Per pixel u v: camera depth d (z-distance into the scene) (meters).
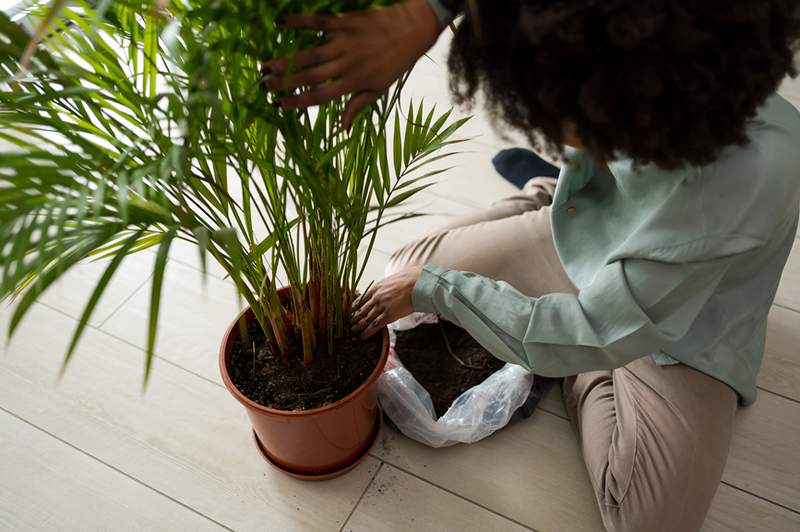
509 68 0.61
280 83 0.58
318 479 1.12
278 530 1.08
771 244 0.92
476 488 1.11
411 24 0.58
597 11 0.55
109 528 1.08
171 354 1.29
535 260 1.21
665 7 0.55
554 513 1.08
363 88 0.61
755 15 0.57
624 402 1.06
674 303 0.82
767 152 0.75
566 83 0.60
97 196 0.54
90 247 0.56
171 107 0.55
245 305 1.35
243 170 0.73
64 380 1.25
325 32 0.59
